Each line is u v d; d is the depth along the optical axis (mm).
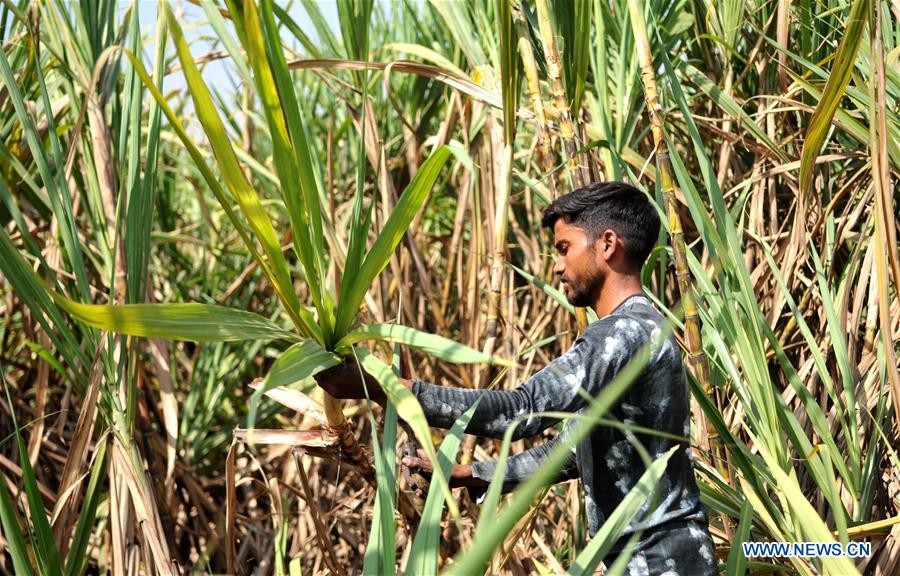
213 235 4148
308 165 1168
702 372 1812
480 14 2387
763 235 2379
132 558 1843
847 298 2018
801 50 2430
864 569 1855
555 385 1391
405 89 3309
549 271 2889
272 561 2918
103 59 1998
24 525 2080
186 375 3639
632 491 1208
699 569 1502
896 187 2236
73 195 2797
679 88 1917
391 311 2920
